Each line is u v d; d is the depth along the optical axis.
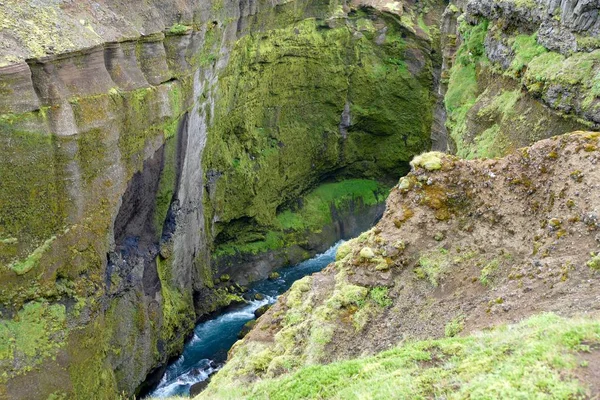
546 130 20.59
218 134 37.06
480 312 13.28
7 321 19.28
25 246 19.78
